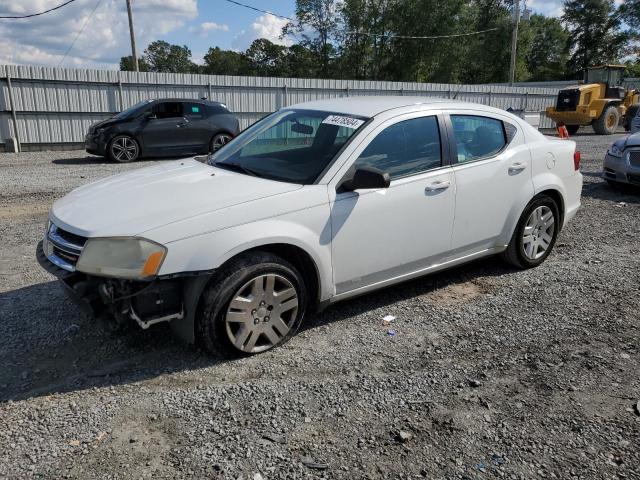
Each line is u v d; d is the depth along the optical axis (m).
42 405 3.09
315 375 3.46
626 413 3.10
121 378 3.39
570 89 22.59
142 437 2.83
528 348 3.84
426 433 2.91
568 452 2.78
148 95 18.89
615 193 9.36
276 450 2.75
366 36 55.06
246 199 3.57
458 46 52.69
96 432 2.86
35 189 9.78
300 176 3.92
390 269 4.23
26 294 4.68
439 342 3.93
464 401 3.21
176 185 3.84
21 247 6.11
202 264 3.31
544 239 5.45
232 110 20.52
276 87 21.31
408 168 4.26
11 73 16.47
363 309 4.47
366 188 3.74
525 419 3.04
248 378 3.41
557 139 5.62
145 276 3.19
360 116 4.25
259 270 3.52
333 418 3.02
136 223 3.29
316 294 3.90
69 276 3.37
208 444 2.78
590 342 3.93
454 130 4.60
